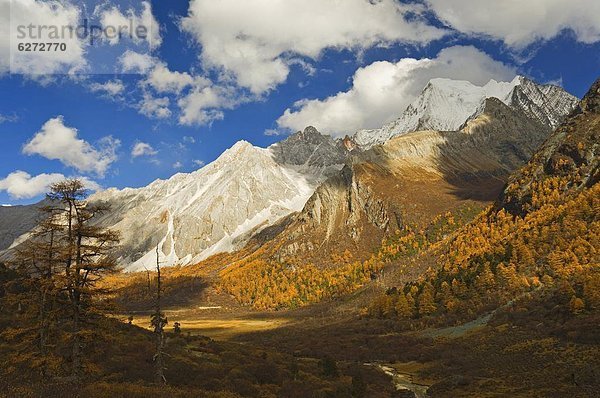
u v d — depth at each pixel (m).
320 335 117.88
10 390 24.69
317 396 45.47
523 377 59.19
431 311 119.19
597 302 76.50
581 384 51.59
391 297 133.75
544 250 112.50
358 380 52.50
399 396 57.03
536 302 92.38
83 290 29.52
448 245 180.25
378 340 102.69
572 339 68.69
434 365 76.62
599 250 96.31
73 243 30.55
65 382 28.06
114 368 38.59
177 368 43.41
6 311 44.16
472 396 54.25
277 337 123.38
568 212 119.75
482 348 79.56
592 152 148.25
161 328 33.94
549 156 167.38
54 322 30.88
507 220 155.38
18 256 30.47
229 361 55.16
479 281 116.69
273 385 47.22
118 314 31.58
